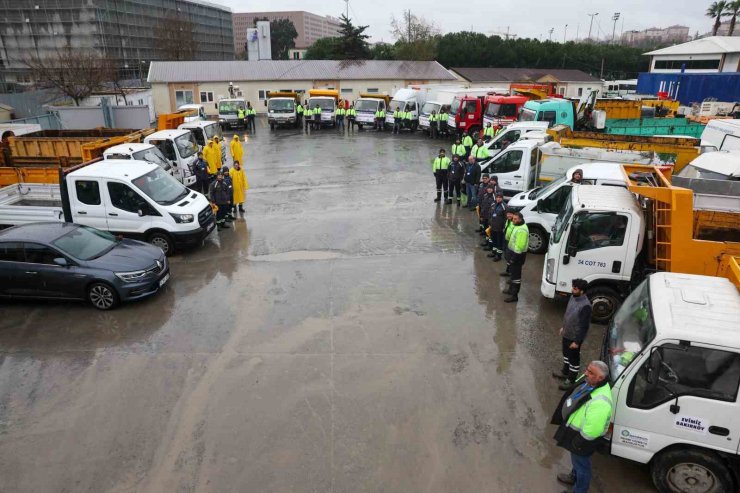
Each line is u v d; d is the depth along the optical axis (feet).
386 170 69.31
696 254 24.80
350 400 22.72
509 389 23.62
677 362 16.72
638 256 28.25
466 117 87.71
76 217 39.45
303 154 81.51
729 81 113.39
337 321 29.55
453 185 52.65
